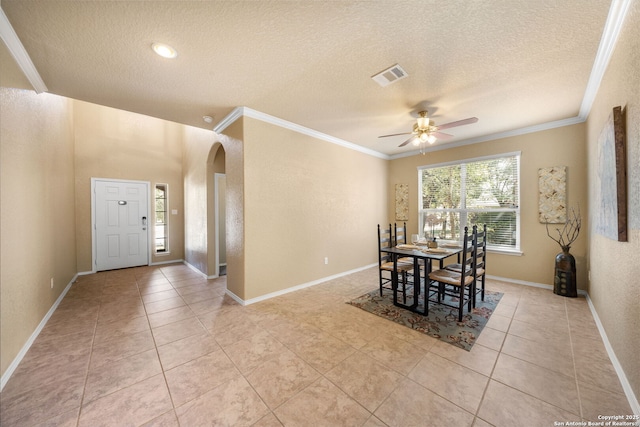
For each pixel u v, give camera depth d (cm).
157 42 178
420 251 305
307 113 317
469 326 246
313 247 391
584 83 241
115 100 273
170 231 573
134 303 318
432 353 201
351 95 267
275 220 338
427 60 205
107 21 157
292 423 137
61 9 146
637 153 145
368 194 498
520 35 175
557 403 148
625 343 163
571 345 209
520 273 379
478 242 344
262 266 324
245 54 195
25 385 167
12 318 185
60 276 334
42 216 257
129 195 521
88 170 473
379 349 208
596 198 247
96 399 155
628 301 160
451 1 146
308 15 156
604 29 170
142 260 538
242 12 153
